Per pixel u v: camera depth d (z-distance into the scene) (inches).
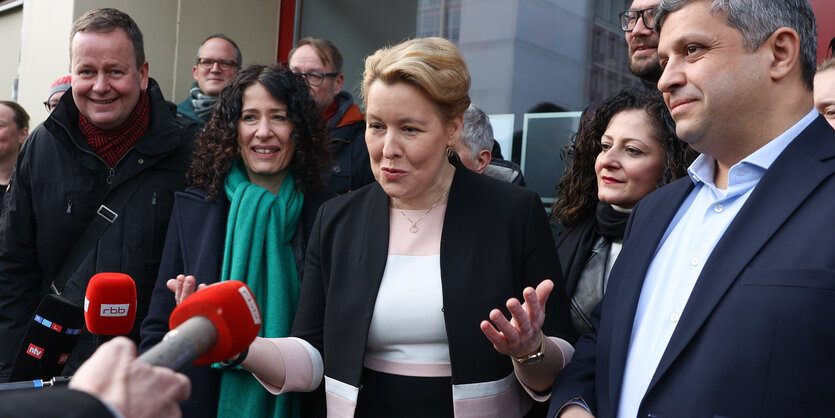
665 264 53.1
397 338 65.3
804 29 47.4
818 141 46.4
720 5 46.7
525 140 150.1
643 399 48.0
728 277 45.3
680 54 49.1
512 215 67.4
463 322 63.4
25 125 173.2
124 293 63.3
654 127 79.1
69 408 26.8
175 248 83.8
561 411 55.8
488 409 63.4
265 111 85.7
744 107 47.3
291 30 195.5
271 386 68.4
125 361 29.9
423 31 169.2
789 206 44.7
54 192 97.6
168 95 181.9
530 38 150.2
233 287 38.0
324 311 72.4
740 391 42.9
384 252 67.6
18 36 224.8
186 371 76.4
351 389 64.8
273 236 83.2
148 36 178.1
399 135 63.4
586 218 88.6
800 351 41.3
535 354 57.0
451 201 68.4
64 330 71.5
